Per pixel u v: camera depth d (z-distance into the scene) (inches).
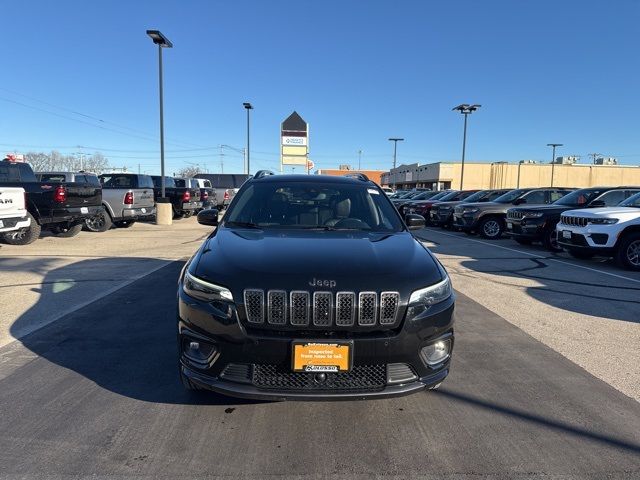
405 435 117.0
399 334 111.1
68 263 343.9
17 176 455.8
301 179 190.5
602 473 102.5
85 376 147.9
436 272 125.3
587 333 198.1
